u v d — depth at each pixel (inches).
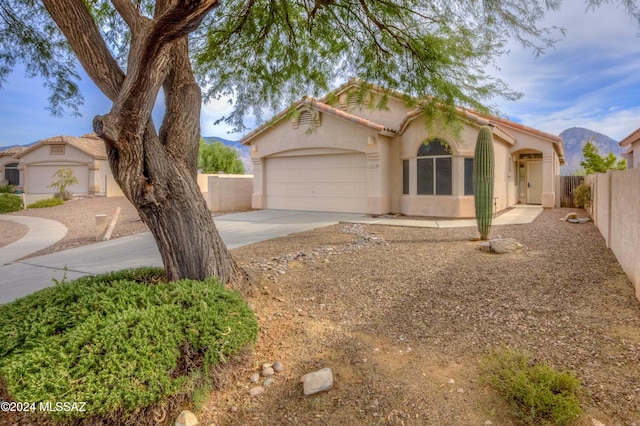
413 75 312.0
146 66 144.6
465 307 201.5
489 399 122.4
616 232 288.5
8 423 121.5
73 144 1191.6
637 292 201.2
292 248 365.1
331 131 657.0
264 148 743.1
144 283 171.8
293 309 207.8
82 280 176.1
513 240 338.6
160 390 117.3
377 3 260.8
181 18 130.2
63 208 886.4
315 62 328.8
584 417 110.4
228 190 781.3
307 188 704.4
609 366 136.4
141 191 164.9
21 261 356.5
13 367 111.2
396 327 181.8
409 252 338.0
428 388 130.7
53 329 126.4
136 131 154.6
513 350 149.0
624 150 800.9
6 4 246.8
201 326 135.1
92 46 161.3
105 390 109.1
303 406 126.2
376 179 621.9
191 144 191.2
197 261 185.9
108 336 119.0
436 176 591.5
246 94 345.4
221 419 122.1
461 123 386.9
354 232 458.3
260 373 146.6
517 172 856.3
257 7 280.1
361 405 124.4
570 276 246.5
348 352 159.0
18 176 1382.9
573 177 736.3
